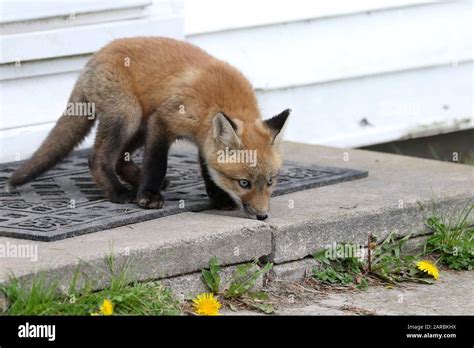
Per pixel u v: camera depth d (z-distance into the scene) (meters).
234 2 2.16
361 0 2.31
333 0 2.28
